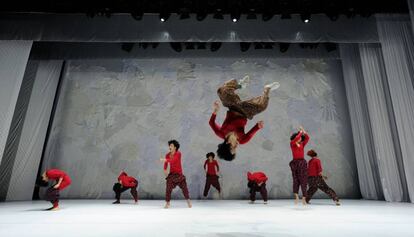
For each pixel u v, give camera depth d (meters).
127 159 8.50
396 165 7.04
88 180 8.30
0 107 6.76
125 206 5.65
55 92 8.84
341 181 8.38
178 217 3.72
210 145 8.62
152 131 8.77
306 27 7.54
